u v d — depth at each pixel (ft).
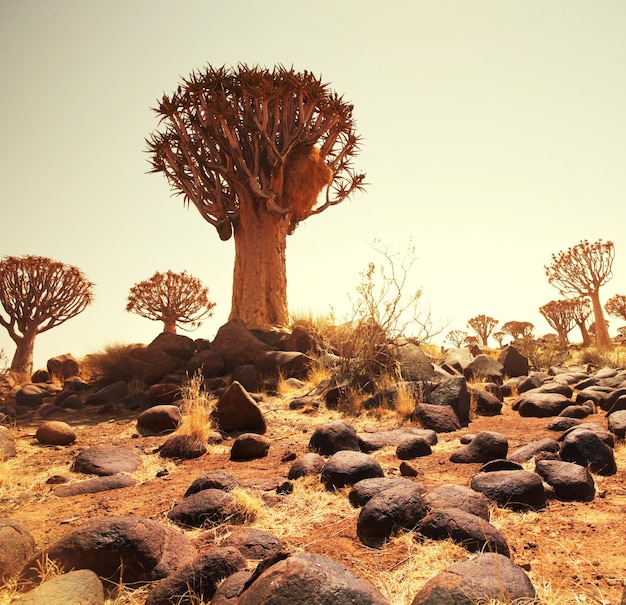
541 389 25.95
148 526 8.98
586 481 11.57
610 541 9.14
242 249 44.32
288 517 10.98
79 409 28.14
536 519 10.34
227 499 11.10
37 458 17.48
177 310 60.80
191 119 43.57
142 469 16.26
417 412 21.31
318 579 6.49
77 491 13.71
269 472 15.08
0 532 8.55
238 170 44.57
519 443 17.03
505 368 36.24
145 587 8.14
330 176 46.06
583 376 33.53
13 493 13.71
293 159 45.44
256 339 35.76
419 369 28.04
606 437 14.61
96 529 8.63
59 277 53.11
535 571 8.07
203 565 7.80
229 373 34.63
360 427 21.61
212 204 45.52
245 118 44.09
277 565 6.79
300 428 22.07
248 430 21.31
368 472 13.01
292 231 47.83
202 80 42.86
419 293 29.76
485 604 6.52
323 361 32.65
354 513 11.05
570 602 7.10
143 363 32.71
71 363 41.98
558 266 82.94
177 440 18.08
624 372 31.53
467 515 9.30
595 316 80.23
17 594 7.67
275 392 29.17
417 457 16.20
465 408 22.76
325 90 43.34
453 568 7.23
